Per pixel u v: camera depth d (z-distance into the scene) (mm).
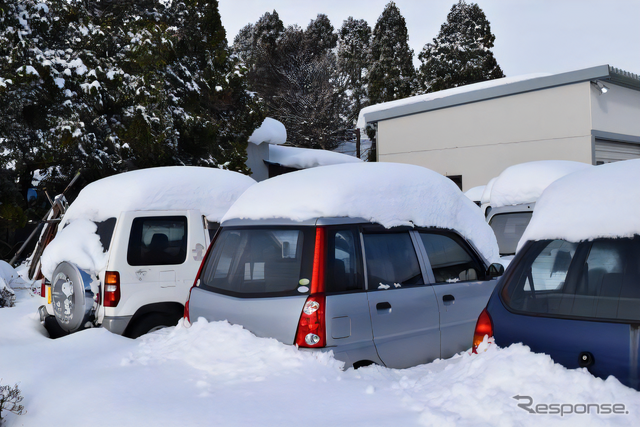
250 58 58781
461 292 5402
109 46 16344
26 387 4441
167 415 3676
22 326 6961
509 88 18844
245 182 7785
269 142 29922
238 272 4867
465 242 5828
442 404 3359
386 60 56812
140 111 15906
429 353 5004
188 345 4695
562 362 3238
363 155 49250
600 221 3434
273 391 3879
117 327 6207
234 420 3555
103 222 6672
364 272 4711
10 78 13641
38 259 11414
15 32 14312
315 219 4609
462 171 20375
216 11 21797
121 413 3770
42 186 16266
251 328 4570
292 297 4402
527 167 9172
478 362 3510
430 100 20703
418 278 5152
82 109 15000
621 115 18906
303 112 53500
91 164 15438
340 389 3904
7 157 14258
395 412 3461
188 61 20672
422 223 5449
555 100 18266
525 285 3619
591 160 17562
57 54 15109
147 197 6730
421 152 21328
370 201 5023
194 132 19062
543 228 3682
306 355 4215
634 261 3252
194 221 6910
